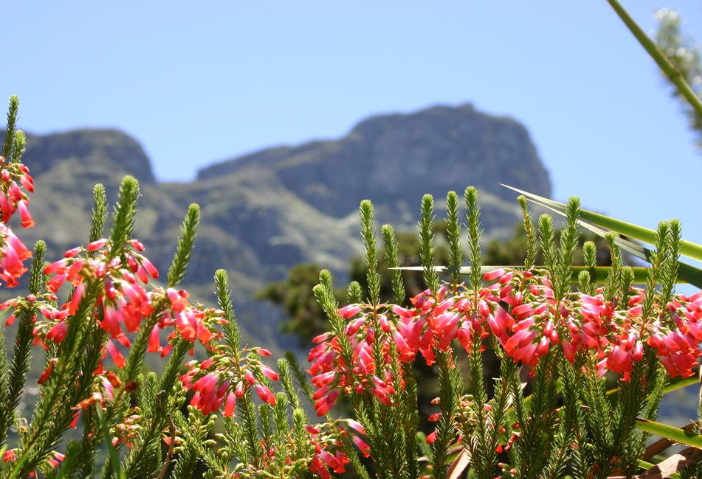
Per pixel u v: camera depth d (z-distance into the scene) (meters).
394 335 3.07
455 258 3.12
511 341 2.84
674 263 2.94
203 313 2.79
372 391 3.00
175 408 2.93
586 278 3.07
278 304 28.84
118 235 2.38
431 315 3.10
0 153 3.22
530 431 2.85
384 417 3.03
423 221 3.14
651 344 2.85
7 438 2.69
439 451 2.97
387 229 3.20
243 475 2.95
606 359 3.01
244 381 2.97
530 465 2.84
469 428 3.01
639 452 2.96
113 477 2.56
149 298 2.46
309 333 27.45
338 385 3.07
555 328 2.83
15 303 2.77
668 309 2.96
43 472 2.69
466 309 2.99
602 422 2.95
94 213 2.77
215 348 2.99
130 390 2.47
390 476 3.01
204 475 2.88
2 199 3.06
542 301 2.93
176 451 3.03
